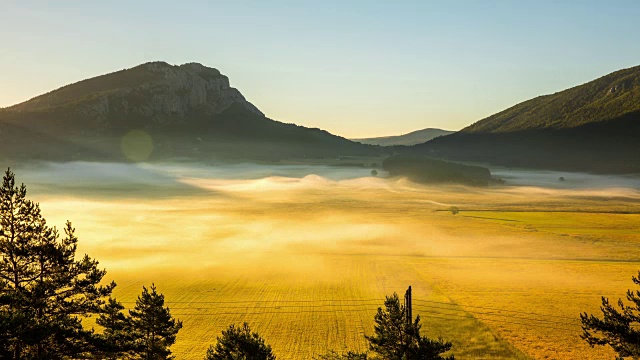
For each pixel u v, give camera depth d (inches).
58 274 1013.2
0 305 938.1
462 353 1684.3
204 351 1706.4
